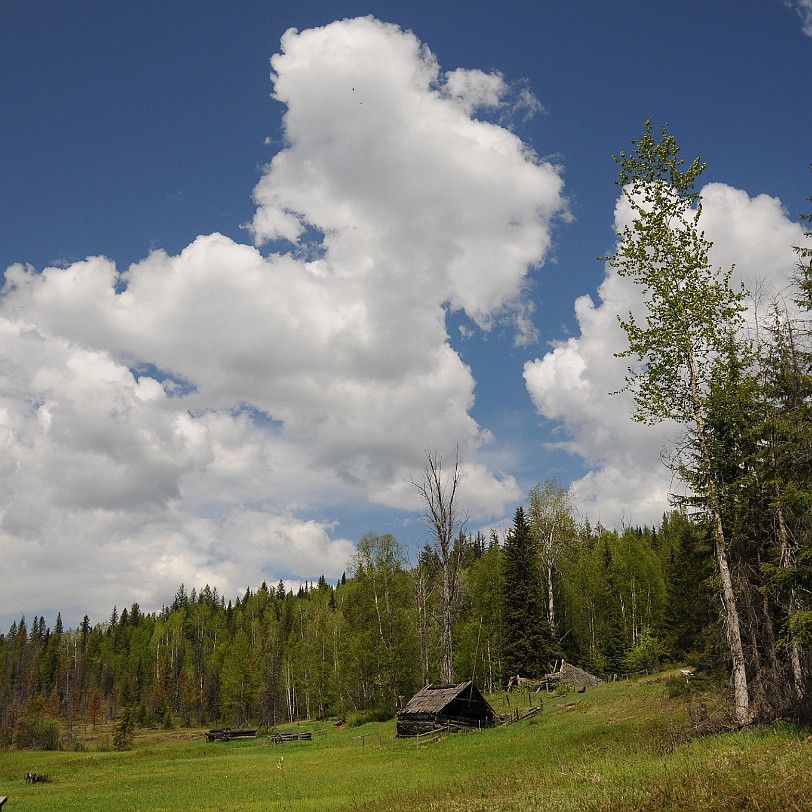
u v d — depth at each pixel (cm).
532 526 7375
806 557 2348
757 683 2423
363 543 7700
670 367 2794
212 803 2594
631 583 7912
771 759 1476
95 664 16550
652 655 5834
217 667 12962
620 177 2912
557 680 6053
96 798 2959
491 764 2905
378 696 6800
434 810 1667
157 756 5275
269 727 8338
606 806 1285
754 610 2670
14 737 9450
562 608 7481
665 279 2811
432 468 5047
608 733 3042
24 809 2714
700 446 2730
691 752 1923
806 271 2402
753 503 2666
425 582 6469
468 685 4475
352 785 2764
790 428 2422
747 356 2738
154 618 19412
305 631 12138
